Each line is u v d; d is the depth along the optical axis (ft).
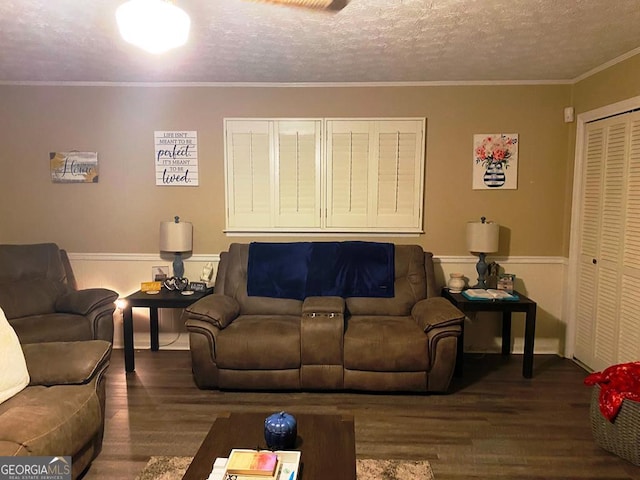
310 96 12.03
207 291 11.55
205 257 12.56
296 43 8.76
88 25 7.86
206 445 5.42
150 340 12.74
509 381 10.53
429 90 11.93
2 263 10.78
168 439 7.93
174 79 11.66
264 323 10.12
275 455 4.95
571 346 11.96
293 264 11.35
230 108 12.13
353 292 11.13
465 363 11.71
